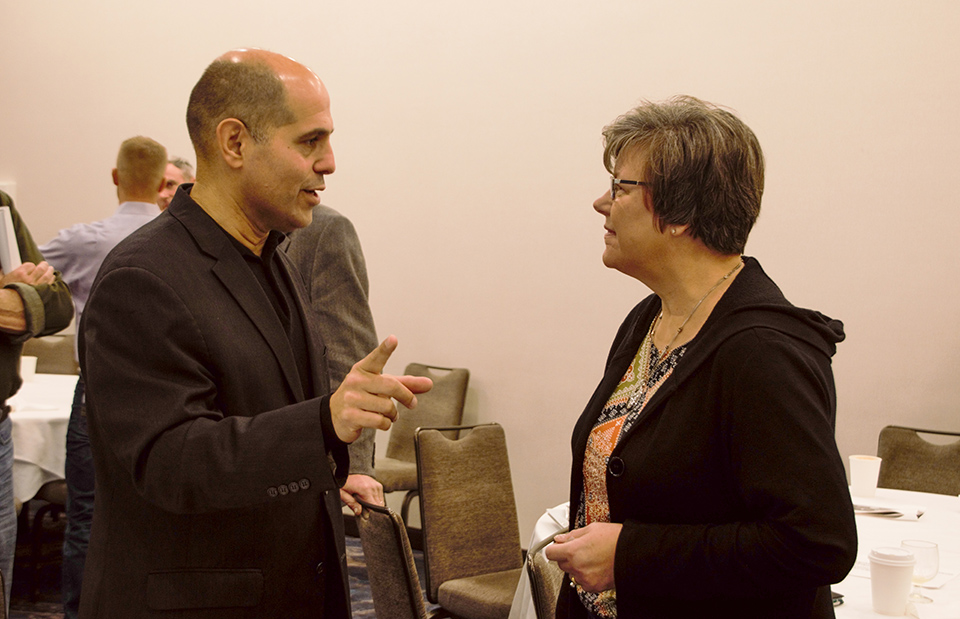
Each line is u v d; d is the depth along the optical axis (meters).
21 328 1.96
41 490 3.42
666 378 1.14
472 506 2.94
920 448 3.17
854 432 3.55
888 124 3.45
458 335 4.59
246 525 1.25
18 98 6.41
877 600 1.52
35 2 6.31
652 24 3.96
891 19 3.43
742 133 1.15
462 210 4.56
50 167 6.30
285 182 1.30
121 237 3.51
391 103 4.80
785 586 0.98
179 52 5.65
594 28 4.12
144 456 1.12
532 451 4.32
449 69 4.59
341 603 1.35
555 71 4.25
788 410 0.99
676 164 1.13
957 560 1.86
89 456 2.93
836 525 0.96
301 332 1.47
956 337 3.35
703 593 1.03
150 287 1.18
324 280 2.23
